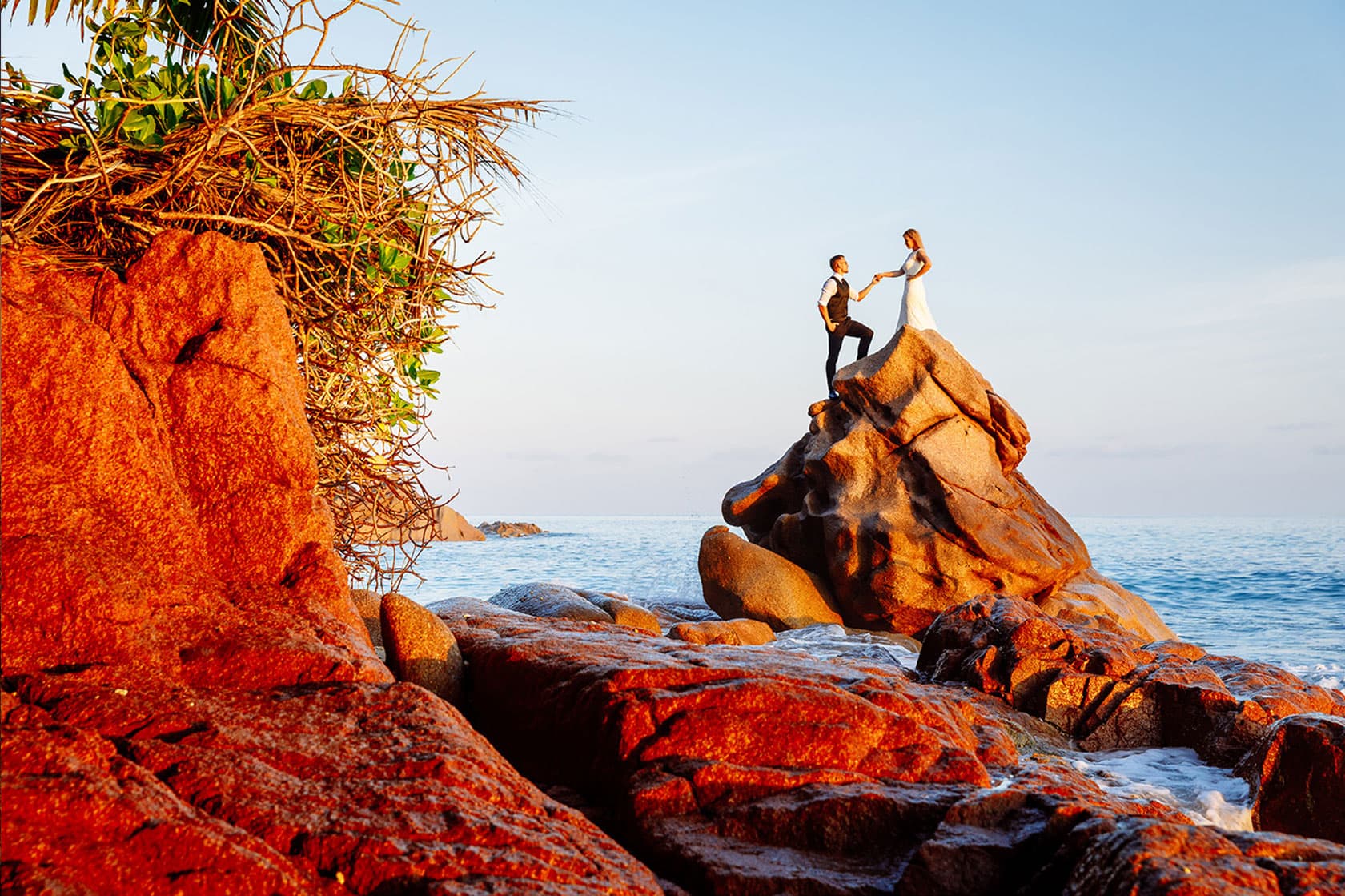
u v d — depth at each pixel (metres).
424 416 8.80
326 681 4.89
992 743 6.63
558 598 12.87
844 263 18.88
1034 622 10.19
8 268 5.64
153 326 5.96
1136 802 5.58
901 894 4.39
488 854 3.63
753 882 4.36
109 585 4.71
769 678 5.74
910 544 16.25
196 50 7.79
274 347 6.22
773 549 18.47
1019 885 4.42
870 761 5.39
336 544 8.64
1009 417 17.64
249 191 6.98
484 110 7.59
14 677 4.29
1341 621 24.00
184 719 4.14
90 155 6.15
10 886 2.95
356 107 7.20
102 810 3.27
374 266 7.72
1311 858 3.96
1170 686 9.20
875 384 17.59
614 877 3.76
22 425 5.09
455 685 6.61
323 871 3.50
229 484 5.75
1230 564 42.06
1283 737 7.57
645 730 5.29
